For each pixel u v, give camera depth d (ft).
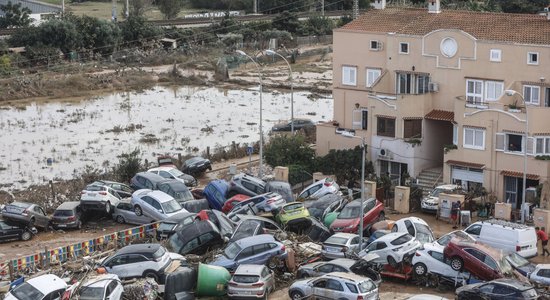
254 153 325.83
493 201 245.04
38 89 483.10
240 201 243.81
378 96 272.31
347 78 295.89
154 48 618.44
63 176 301.43
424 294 171.22
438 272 187.62
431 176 267.39
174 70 533.55
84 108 442.50
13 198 265.75
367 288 169.58
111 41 607.78
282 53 597.11
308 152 289.33
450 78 270.46
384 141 272.51
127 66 569.64
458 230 216.95
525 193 239.71
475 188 250.78
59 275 187.21
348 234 207.31
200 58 587.27
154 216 235.40
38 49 568.82
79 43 594.24
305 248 205.16
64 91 487.20
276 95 480.23
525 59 254.68
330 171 277.23
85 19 613.11
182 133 376.07
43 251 209.56
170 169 277.03
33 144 356.38
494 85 262.06
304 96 475.72
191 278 183.62
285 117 411.13
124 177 287.48
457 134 256.32
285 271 195.62
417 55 277.44
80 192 267.39
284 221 221.87
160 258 188.55
